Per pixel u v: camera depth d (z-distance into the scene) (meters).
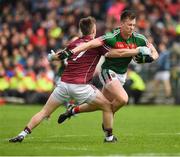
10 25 81.25
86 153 27.78
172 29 76.75
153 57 32.31
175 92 70.12
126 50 31.58
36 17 81.56
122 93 32.06
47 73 69.50
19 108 59.97
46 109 31.98
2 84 71.44
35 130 39.72
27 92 70.12
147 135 36.69
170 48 72.00
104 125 32.09
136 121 47.53
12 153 27.88
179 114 54.56
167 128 41.91
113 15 76.25
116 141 32.53
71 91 31.53
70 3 82.62
